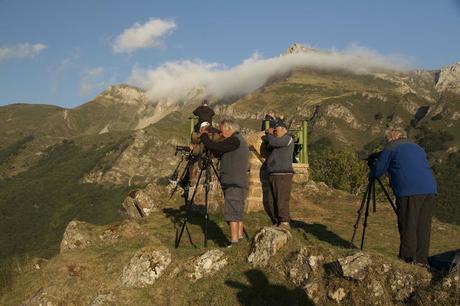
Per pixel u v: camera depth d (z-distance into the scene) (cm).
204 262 938
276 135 1066
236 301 810
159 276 949
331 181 4566
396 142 861
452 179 14375
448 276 696
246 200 1423
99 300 909
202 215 1494
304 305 771
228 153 1018
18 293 1055
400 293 724
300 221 1362
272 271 863
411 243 812
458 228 1452
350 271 761
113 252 1124
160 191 1788
